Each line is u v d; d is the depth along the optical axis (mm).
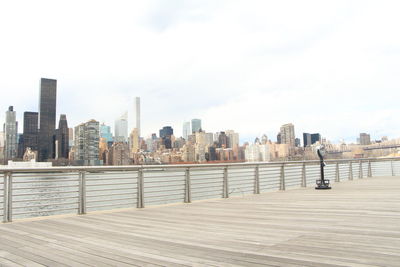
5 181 5230
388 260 2559
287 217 4957
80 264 2689
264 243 3291
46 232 4266
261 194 9188
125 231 4211
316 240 3354
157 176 7227
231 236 3689
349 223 4293
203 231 4055
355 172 15336
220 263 2611
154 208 6766
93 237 3850
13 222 5164
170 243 3414
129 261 2736
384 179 13562
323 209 5695
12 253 3135
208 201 7816
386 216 4777
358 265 2443
